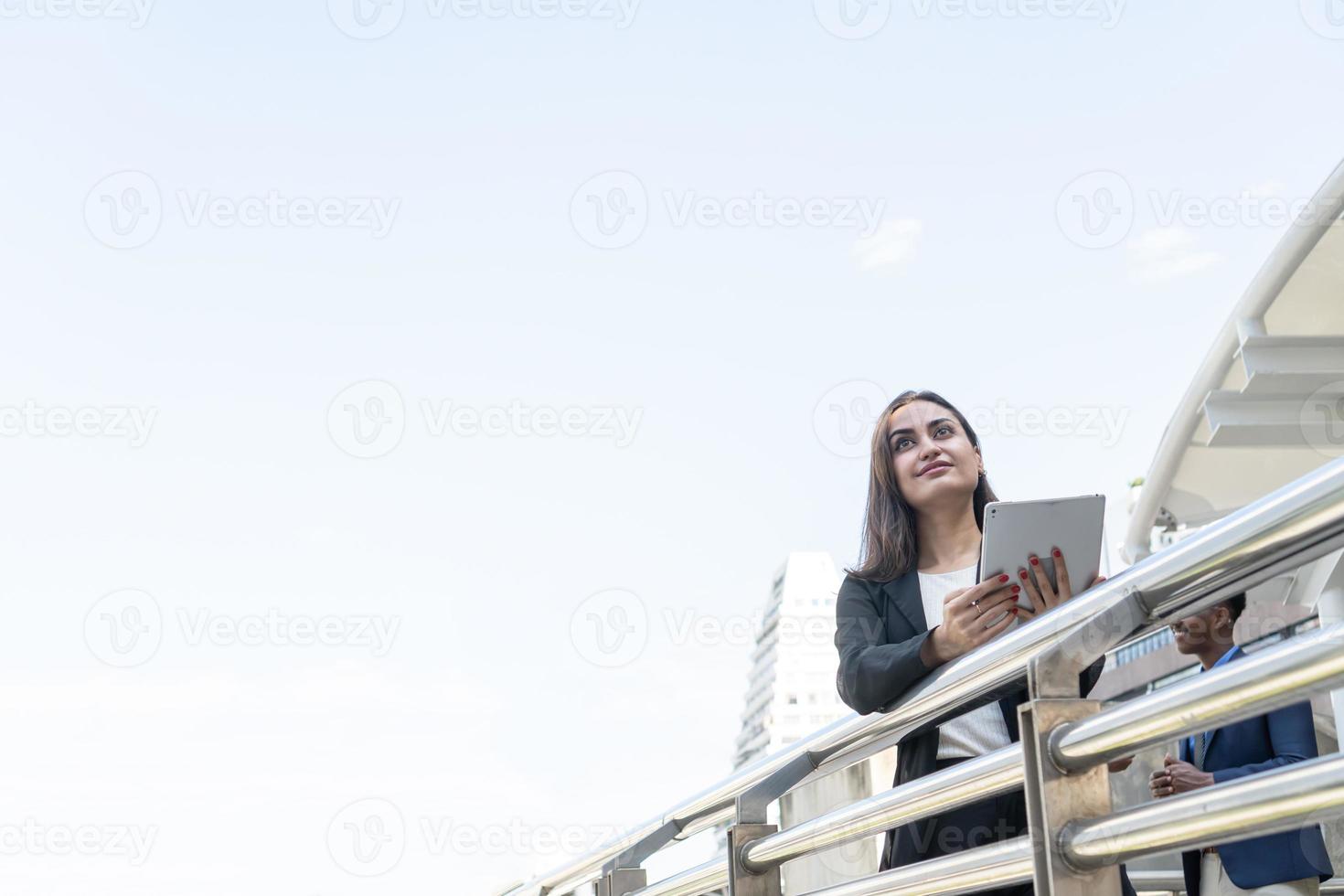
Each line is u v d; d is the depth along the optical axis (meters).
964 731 1.84
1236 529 0.88
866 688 1.75
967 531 2.01
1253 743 2.43
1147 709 0.94
